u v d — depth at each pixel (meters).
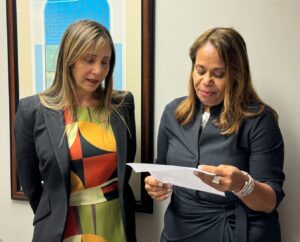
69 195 1.24
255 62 1.40
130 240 1.32
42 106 1.28
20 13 1.65
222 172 0.95
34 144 1.33
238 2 1.39
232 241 1.10
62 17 1.60
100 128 1.29
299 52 1.35
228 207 1.13
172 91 1.51
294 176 1.41
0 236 1.86
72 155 1.24
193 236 1.17
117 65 1.55
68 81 1.26
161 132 1.33
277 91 1.39
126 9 1.50
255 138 1.10
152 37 1.49
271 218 1.15
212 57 1.08
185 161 1.19
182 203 1.21
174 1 1.46
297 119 1.38
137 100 1.54
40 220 1.29
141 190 1.58
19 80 1.70
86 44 1.19
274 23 1.36
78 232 1.26
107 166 1.29
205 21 1.44
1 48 1.72
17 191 1.76
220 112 1.15
